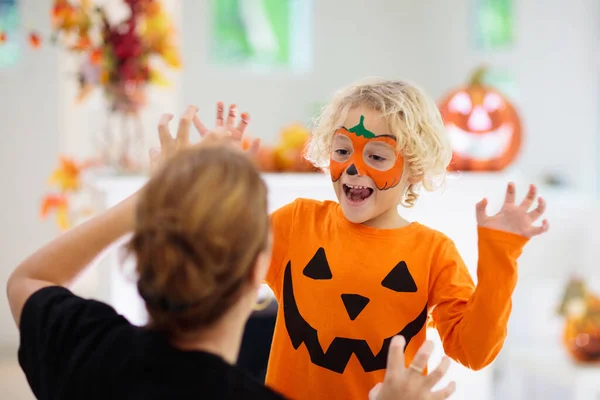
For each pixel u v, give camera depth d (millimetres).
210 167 761
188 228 724
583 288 2596
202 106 3746
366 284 1132
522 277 3133
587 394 2379
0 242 3525
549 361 2525
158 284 730
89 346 834
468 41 3816
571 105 3402
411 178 1198
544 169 3500
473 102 2123
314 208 1237
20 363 917
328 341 1130
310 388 1139
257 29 3871
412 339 1135
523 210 1015
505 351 2721
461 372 1967
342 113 1179
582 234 3180
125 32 2242
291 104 3891
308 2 3916
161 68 3480
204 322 762
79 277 986
